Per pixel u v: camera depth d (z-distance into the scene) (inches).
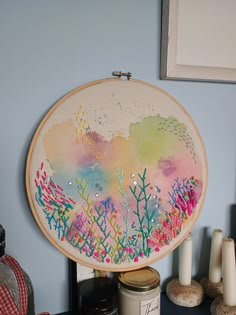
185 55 25.4
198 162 26.6
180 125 25.9
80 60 23.6
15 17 21.6
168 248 25.9
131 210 24.6
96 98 23.6
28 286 21.5
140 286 23.1
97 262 23.8
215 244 27.9
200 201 26.9
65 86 23.5
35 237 24.0
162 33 25.3
